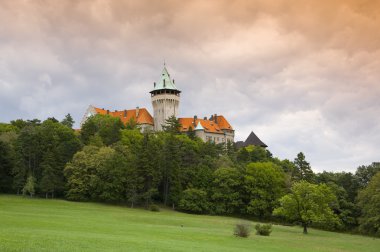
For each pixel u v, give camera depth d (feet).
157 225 212.23
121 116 630.74
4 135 403.13
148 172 359.25
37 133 368.68
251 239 176.96
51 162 346.33
